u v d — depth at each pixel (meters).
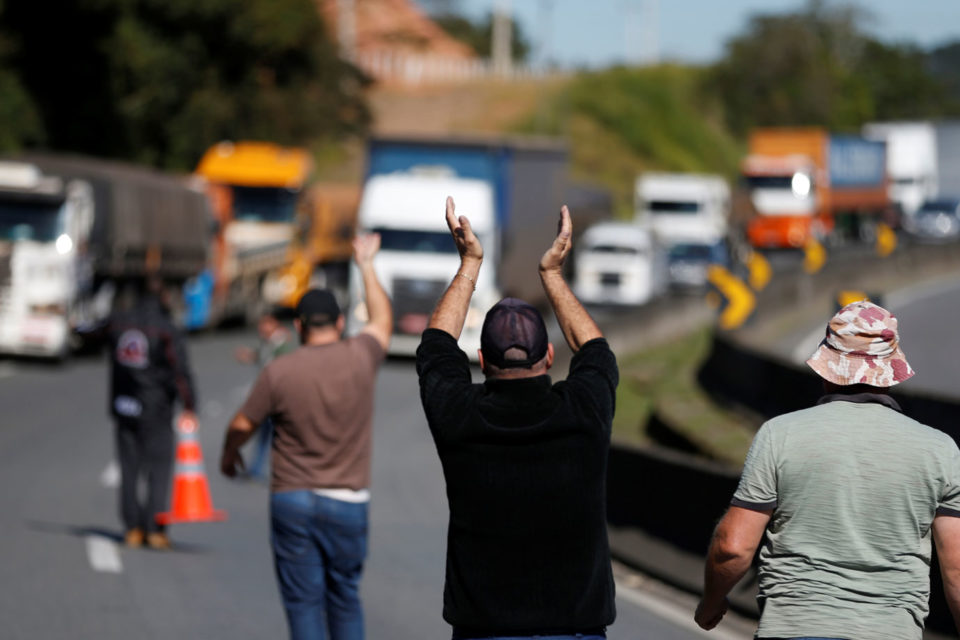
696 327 107.38
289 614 20.53
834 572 12.85
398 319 92.25
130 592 28.98
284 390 20.28
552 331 105.88
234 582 30.44
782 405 53.75
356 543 20.55
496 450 12.62
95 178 90.44
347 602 20.70
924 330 102.44
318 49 190.00
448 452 12.71
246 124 178.12
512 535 12.53
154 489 34.03
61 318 83.44
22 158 91.44
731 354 64.62
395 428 62.56
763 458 13.19
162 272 100.38
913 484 12.88
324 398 20.31
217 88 170.88
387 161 94.56
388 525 39.91
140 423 33.62
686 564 32.06
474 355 89.69
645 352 93.12
